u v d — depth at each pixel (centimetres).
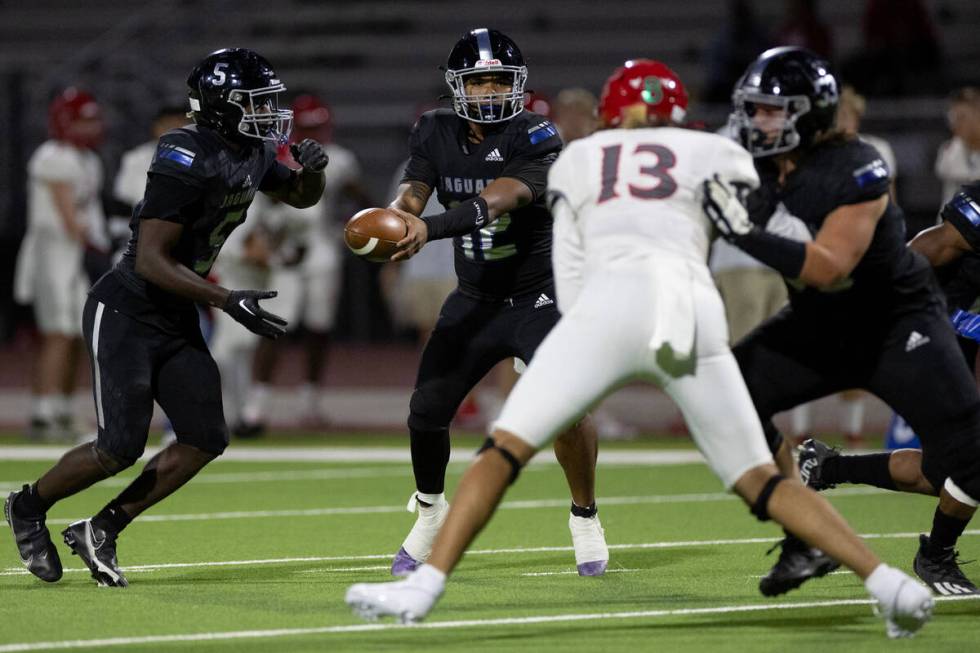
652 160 1623
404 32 6956
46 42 7181
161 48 6656
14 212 6138
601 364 1583
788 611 1823
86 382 5412
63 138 3834
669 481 3177
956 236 1888
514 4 6944
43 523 2002
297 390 5253
